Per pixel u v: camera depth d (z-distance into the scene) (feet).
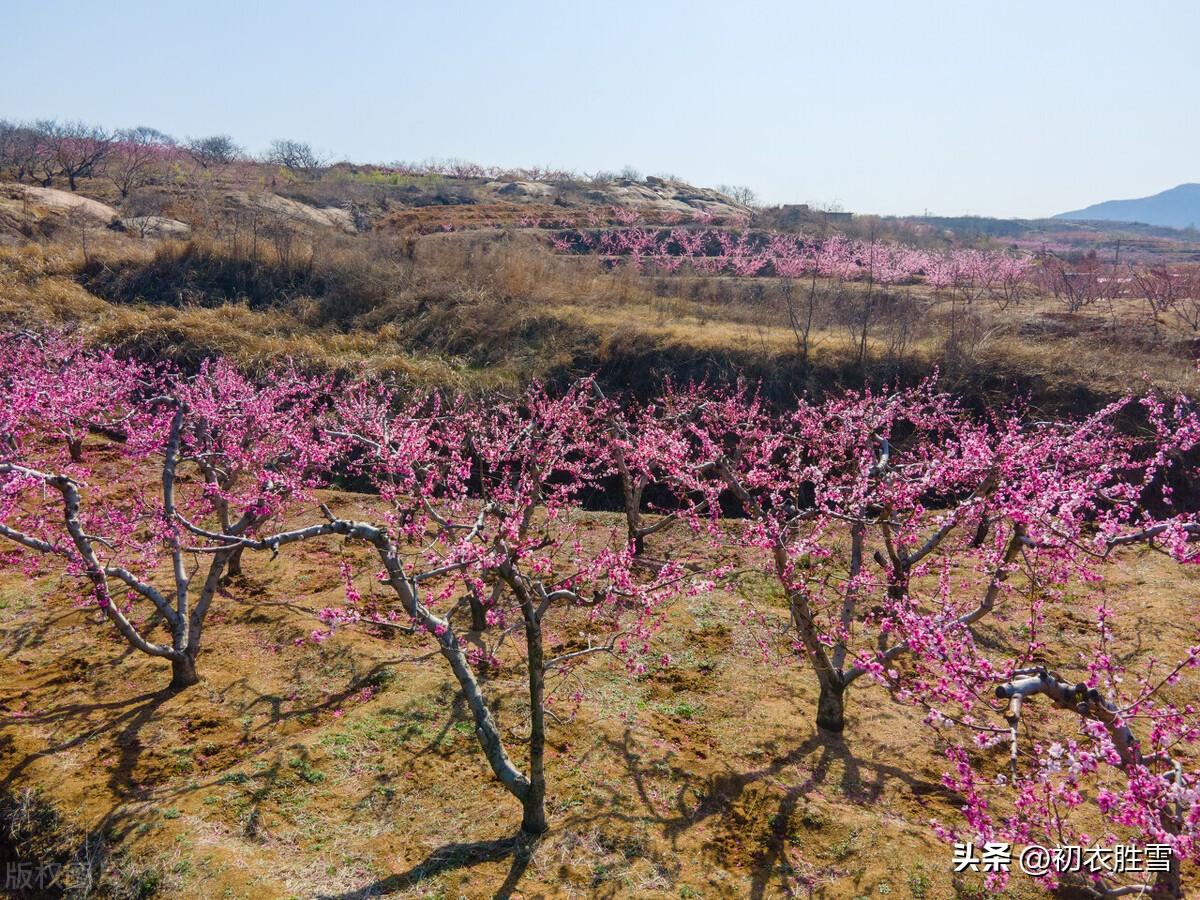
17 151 170.09
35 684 26.17
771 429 49.78
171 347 61.67
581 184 194.70
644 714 25.17
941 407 44.57
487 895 17.87
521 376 58.18
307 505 41.55
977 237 176.24
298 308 70.85
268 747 23.00
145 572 31.45
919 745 23.88
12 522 33.45
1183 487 41.86
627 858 19.12
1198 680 26.30
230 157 238.07
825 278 95.30
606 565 21.98
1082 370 50.37
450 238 100.07
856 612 31.35
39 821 20.11
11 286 70.08
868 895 18.13
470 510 32.24
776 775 22.29
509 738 23.50
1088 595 32.71
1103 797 13.33
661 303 72.23
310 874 18.42
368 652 28.14
